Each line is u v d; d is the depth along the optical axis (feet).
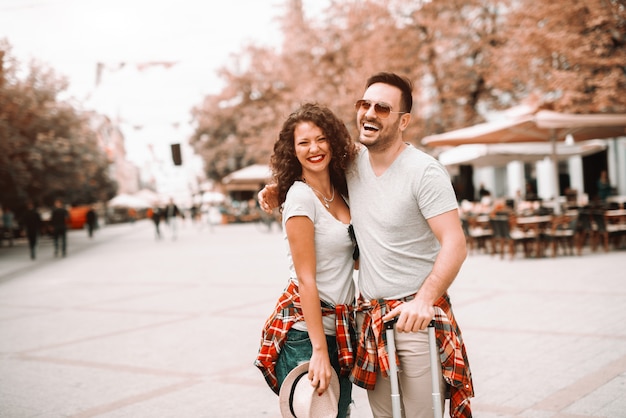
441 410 8.56
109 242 104.73
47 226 127.34
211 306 31.48
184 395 17.10
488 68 70.64
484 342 20.68
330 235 9.00
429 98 79.71
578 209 52.01
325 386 8.57
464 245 8.41
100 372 19.93
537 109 46.85
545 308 25.59
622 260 39.86
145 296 36.68
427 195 8.48
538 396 15.21
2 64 94.07
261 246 74.64
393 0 78.02
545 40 50.24
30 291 42.91
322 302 9.12
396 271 8.76
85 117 116.16
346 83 86.84
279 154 9.36
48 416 15.90
